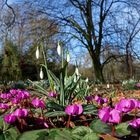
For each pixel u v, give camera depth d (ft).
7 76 123.95
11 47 122.93
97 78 120.78
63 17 118.21
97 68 121.60
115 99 27.50
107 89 54.75
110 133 8.38
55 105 12.67
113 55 127.44
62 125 11.11
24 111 9.66
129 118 10.85
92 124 8.72
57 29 116.57
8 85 65.21
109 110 8.38
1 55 131.34
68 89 17.40
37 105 11.09
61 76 16.42
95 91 44.60
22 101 14.10
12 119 9.23
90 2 119.96
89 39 120.78
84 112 11.79
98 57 121.60
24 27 117.08
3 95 18.88
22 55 124.06
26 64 131.34
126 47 123.34
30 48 116.26
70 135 8.13
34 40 115.03
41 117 10.85
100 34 121.08
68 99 17.31
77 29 119.85
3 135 8.67
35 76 133.59
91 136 7.89
